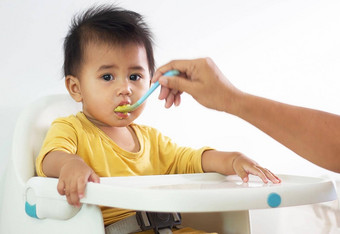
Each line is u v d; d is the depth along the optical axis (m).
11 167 0.86
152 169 0.96
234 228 0.82
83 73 0.89
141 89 0.90
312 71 1.52
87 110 0.92
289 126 0.59
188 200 0.56
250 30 1.40
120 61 0.88
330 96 1.55
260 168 0.82
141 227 0.74
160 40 1.25
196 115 1.31
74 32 0.92
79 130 0.88
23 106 1.07
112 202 0.58
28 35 1.08
